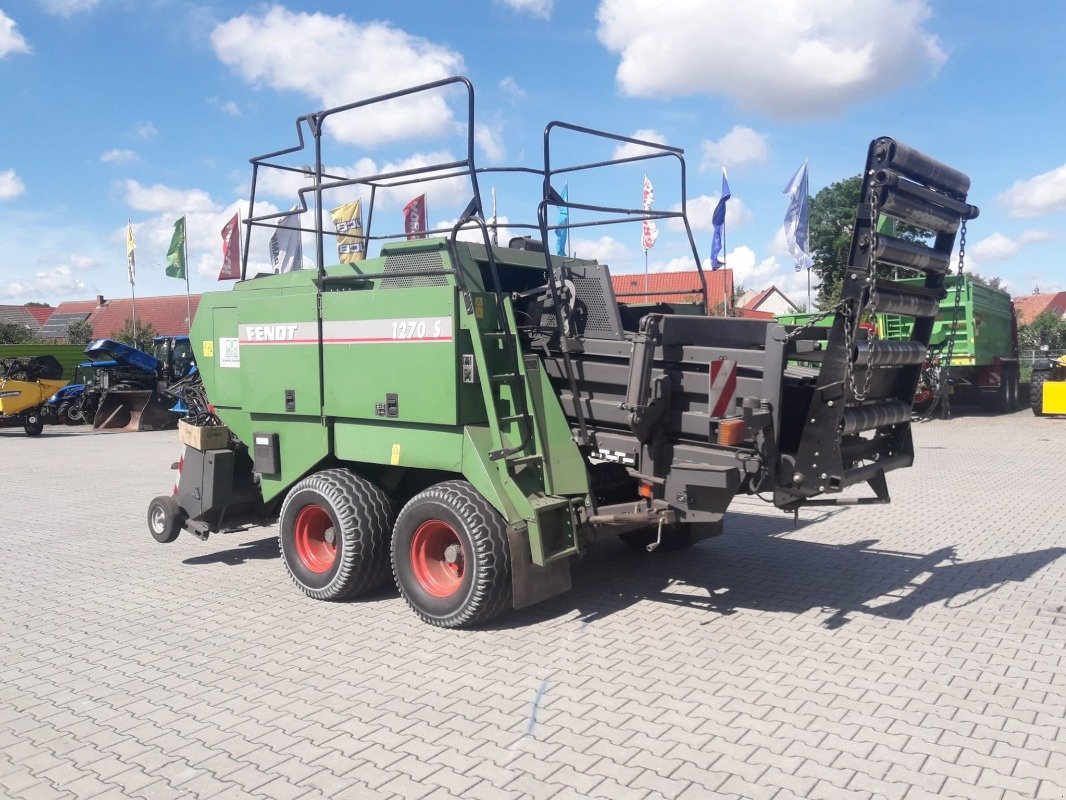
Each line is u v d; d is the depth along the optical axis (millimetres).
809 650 4965
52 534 8844
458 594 5395
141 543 8312
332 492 6012
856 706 4172
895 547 7438
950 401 22672
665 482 5367
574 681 4570
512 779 3527
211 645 5305
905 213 5031
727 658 4863
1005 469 11977
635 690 4426
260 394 6648
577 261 6926
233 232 22766
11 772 3697
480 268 6148
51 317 63781
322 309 6152
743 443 5133
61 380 24203
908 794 3348
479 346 5348
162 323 55219
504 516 5254
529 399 5488
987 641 5062
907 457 5969
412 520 5621
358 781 3545
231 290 6922
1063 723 3953
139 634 5551
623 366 5387
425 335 5547
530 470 5492
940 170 5207
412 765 3670
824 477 5086
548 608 5895
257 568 7262
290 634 5480
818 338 5176
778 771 3543
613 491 6422
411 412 5656
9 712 4348
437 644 5215
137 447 18016
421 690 4496
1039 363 20891
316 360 6223
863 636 5191
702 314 6672
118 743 3963
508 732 3971
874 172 4855
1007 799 3301
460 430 5469
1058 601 5828
